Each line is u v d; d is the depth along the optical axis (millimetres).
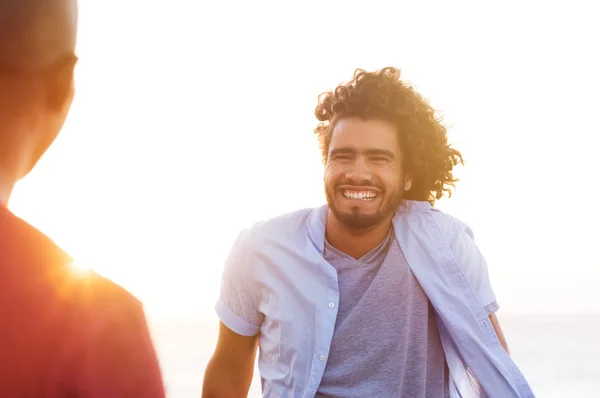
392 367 2516
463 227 2697
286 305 2543
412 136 2594
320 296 2527
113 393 592
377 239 2596
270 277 2576
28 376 571
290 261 2572
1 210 606
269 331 2596
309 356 2512
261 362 2654
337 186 2516
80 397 583
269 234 2615
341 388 2496
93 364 589
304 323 2527
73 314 593
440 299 2537
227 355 2740
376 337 2521
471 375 2588
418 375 2529
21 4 619
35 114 648
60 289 595
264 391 2633
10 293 576
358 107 2539
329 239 2625
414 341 2547
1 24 613
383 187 2510
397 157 2562
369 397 2482
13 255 589
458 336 2521
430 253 2576
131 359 609
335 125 2576
